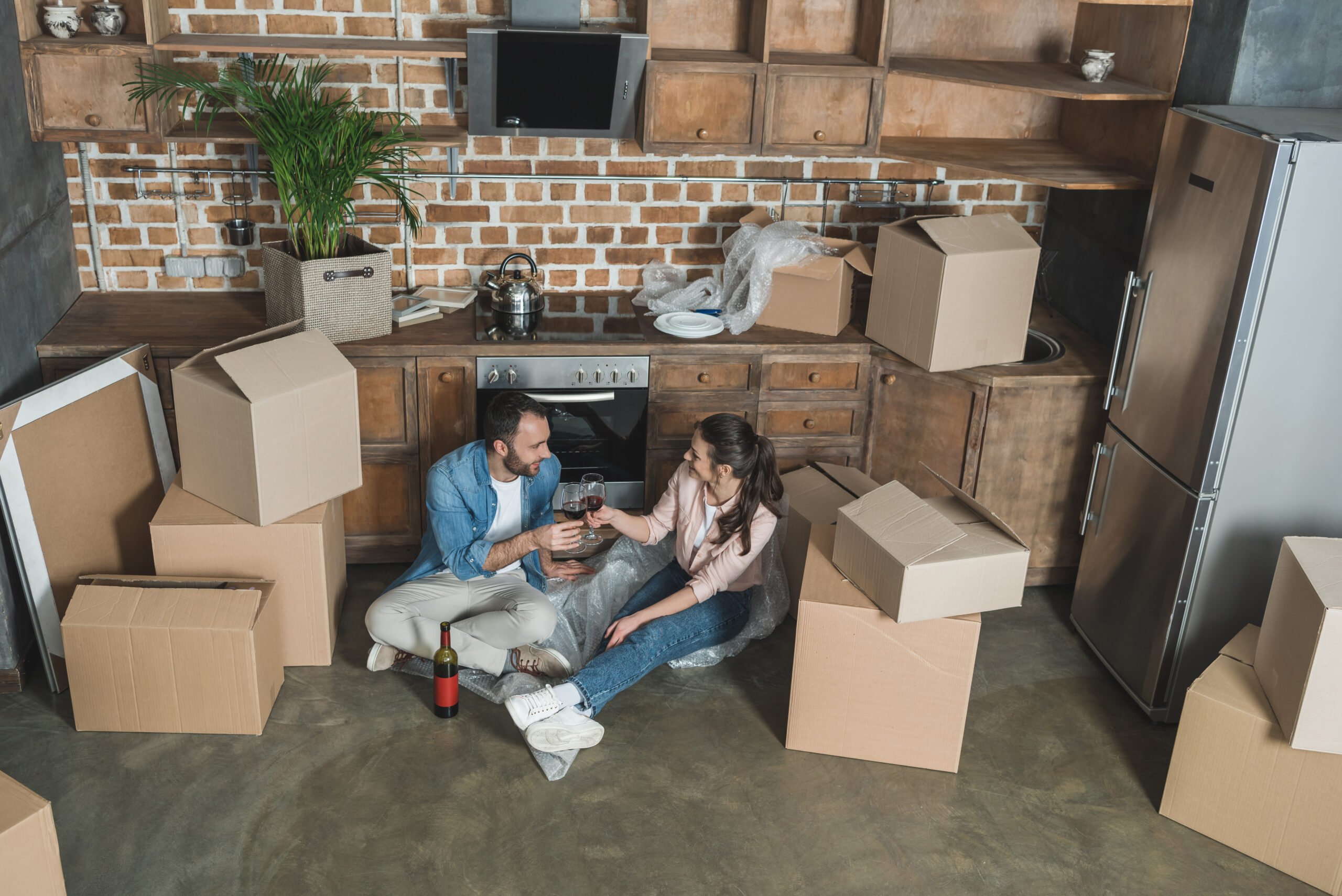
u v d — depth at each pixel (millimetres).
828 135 3850
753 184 4195
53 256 3678
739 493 3275
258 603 3047
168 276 4027
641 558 3729
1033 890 2727
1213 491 3074
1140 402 3377
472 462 3273
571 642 3520
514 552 3260
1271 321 2891
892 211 4336
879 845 2840
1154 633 3301
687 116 3756
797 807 2955
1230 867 2826
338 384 3221
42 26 3508
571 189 4090
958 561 2811
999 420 3744
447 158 3980
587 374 3750
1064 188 4004
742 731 3234
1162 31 3590
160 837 2746
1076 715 3391
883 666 2994
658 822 2881
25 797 2207
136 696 3033
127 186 3887
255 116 3834
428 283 4168
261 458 3068
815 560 3162
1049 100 4262
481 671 3391
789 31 3969
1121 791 3084
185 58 3740
